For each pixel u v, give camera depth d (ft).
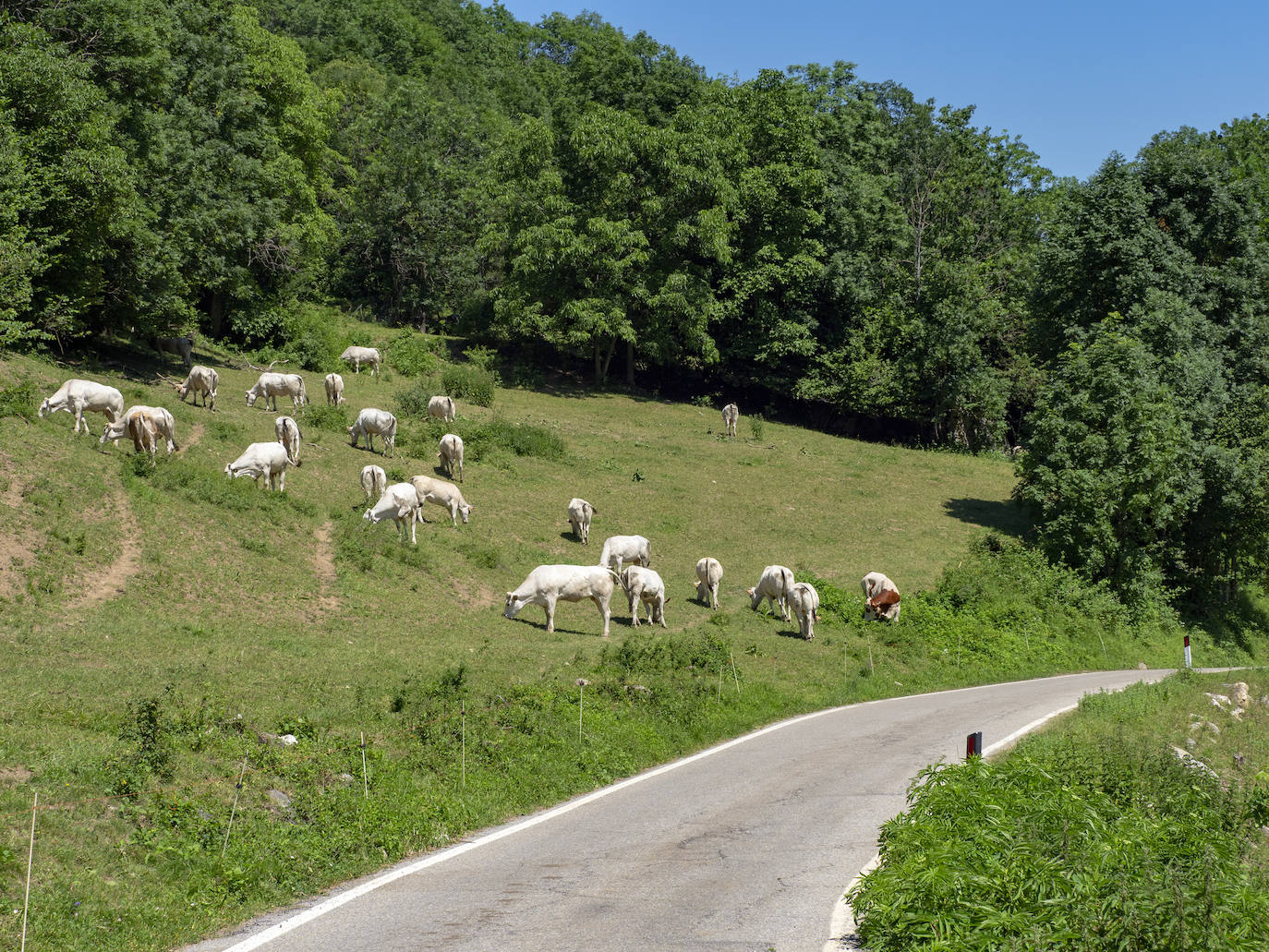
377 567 84.07
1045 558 121.49
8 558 63.10
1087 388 130.31
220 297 175.52
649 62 229.66
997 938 23.35
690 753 53.98
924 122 227.81
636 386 220.23
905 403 204.33
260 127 165.27
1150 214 151.53
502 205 205.57
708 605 97.35
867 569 115.24
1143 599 123.54
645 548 98.68
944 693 77.36
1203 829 31.27
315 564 81.15
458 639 72.18
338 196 232.12
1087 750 48.21
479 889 30.53
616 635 80.64
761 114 209.87
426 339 207.21
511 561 97.40
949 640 96.73
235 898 29.40
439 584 86.02
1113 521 127.03
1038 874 25.85
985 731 56.39
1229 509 130.52
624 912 28.22
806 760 49.98
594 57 229.45
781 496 145.28
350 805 36.60
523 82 342.64
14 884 27.17
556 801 43.24
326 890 31.14
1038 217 222.69
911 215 223.10
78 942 25.34
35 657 50.85
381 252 238.68
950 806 30.50
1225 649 129.29
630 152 193.67
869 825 37.78
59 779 33.63
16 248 103.35
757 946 25.64
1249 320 143.02
